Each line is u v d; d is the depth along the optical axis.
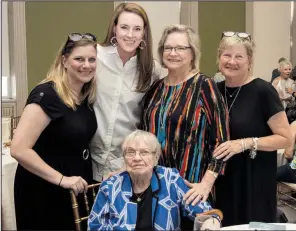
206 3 4.15
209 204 1.66
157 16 3.96
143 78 1.94
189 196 1.54
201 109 1.69
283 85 2.56
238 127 1.79
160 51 1.80
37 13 3.64
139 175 1.51
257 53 4.27
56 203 1.74
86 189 1.65
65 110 1.65
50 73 1.71
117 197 1.53
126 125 1.94
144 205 1.52
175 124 1.69
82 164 1.79
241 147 1.72
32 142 1.57
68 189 1.64
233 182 1.82
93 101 1.86
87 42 1.66
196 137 1.69
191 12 4.08
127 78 1.91
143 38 1.89
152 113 1.77
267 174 1.85
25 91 3.46
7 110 3.23
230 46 1.79
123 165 1.84
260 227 1.39
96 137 1.92
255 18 4.31
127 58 1.89
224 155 1.67
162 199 1.53
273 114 1.78
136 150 1.52
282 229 1.37
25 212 1.75
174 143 1.70
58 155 1.69
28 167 1.57
